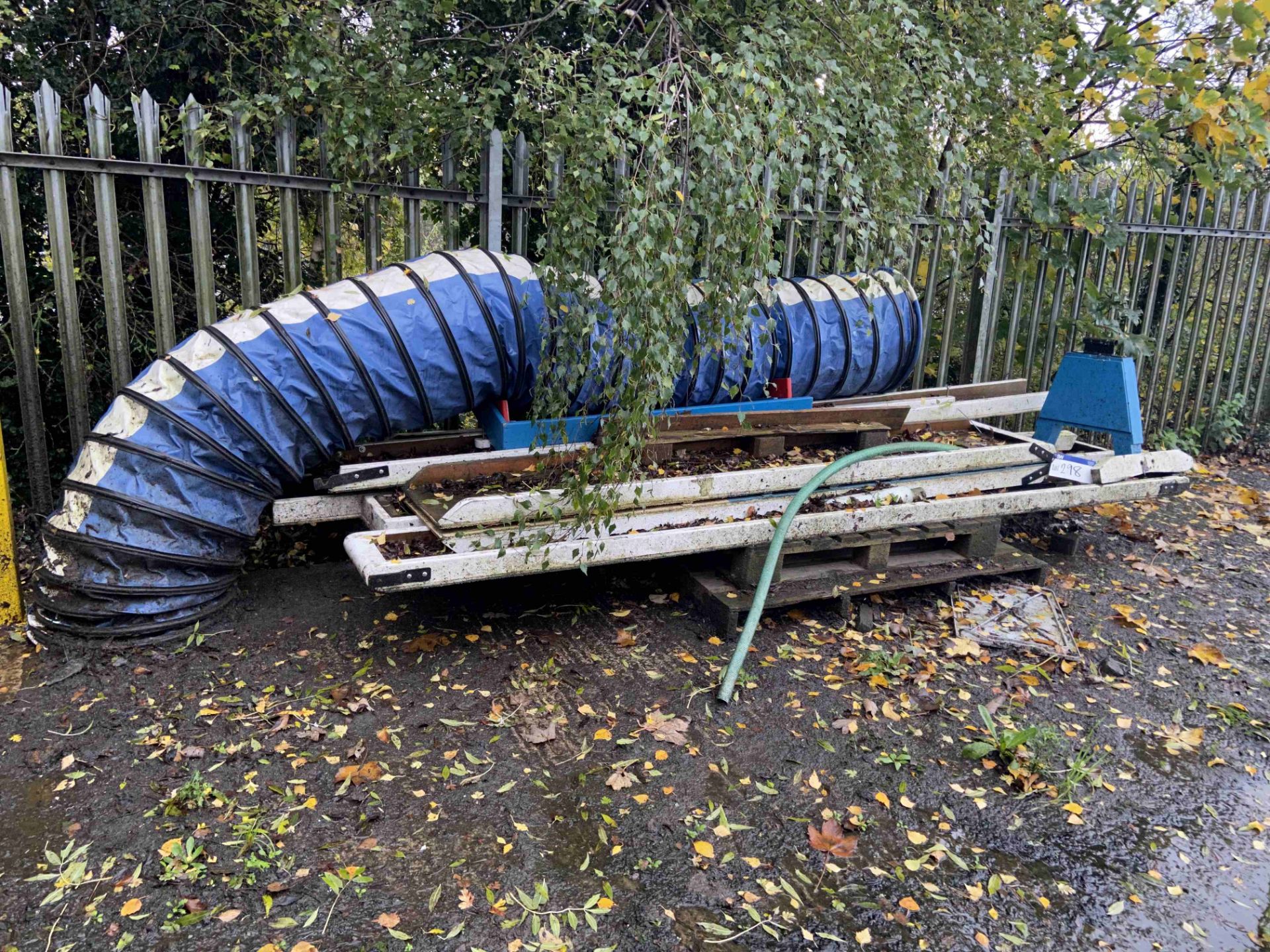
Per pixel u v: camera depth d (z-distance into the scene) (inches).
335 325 147.9
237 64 223.6
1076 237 276.8
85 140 213.3
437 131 192.2
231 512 151.7
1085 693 150.6
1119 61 243.6
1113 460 189.5
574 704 139.6
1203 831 117.9
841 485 179.2
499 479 165.3
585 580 181.9
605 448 138.0
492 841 109.5
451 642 157.1
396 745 127.6
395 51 185.6
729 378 186.2
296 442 151.7
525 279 164.2
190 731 128.9
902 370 218.4
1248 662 164.4
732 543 162.1
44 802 113.3
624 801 117.6
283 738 128.1
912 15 161.2
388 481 163.2
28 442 174.7
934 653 159.9
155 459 142.6
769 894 102.7
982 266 202.8
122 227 219.8
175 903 98.0
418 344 152.2
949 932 98.5
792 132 130.4
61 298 169.2
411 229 195.2
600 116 137.8
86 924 94.8
